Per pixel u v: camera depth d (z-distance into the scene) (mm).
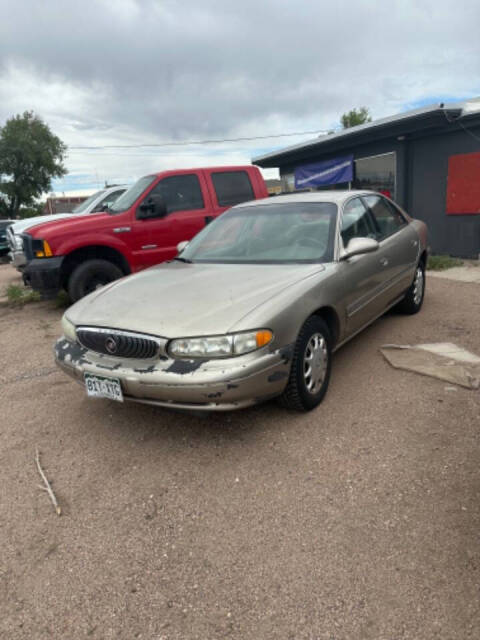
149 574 2154
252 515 2471
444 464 2770
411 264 5199
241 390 2789
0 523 2555
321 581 2041
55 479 2914
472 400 3475
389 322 5484
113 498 2691
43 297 6469
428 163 9867
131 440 3289
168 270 3975
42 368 4879
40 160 46000
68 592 2094
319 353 3449
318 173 12461
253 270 3656
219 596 2012
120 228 6469
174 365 2824
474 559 2094
